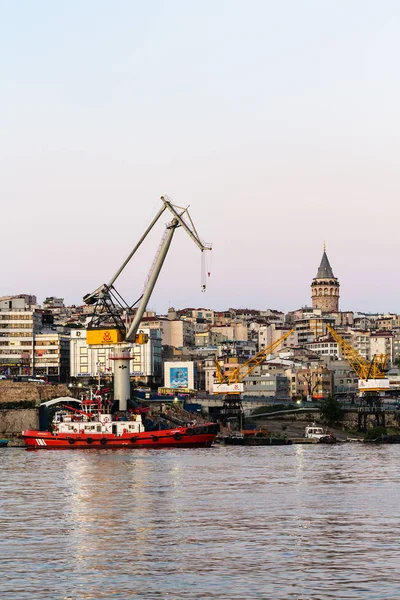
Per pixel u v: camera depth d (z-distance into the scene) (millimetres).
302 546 94438
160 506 122500
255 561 88000
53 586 79500
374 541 96625
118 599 75812
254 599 75500
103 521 110375
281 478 157375
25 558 89688
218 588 78625
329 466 183125
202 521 109875
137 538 99375
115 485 147750
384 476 160625
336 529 103750
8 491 140750
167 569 85062
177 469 176125
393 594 76250
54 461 198750
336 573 83062
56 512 118000
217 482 151125
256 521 109562
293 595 76375
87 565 86688
